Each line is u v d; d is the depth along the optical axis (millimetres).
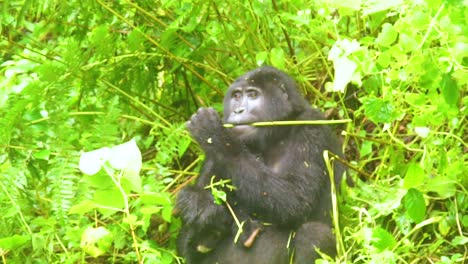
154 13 11547
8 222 9648
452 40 8406
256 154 10312
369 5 9008
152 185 9766
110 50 10828
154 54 11164
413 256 9531
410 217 8953
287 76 10531
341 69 8422
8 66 11188
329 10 9961
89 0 11023
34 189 10164
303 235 9281
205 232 9750
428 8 8383
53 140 9789
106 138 9891
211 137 9703
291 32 11562
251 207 9680
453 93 8391
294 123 9773
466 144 9625
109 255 10172
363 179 10836
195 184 10078
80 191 9281
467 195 9508
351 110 11430
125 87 11422
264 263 9609
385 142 10336
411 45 8477
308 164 9898
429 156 9695
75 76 10562
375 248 8367
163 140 11148
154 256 8836
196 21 10977
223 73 11688
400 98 9359
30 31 13141
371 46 10750
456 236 9562
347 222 9695
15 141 9977
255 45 11547
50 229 9359
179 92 11953
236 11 11242
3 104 10195
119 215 10164
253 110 10227
